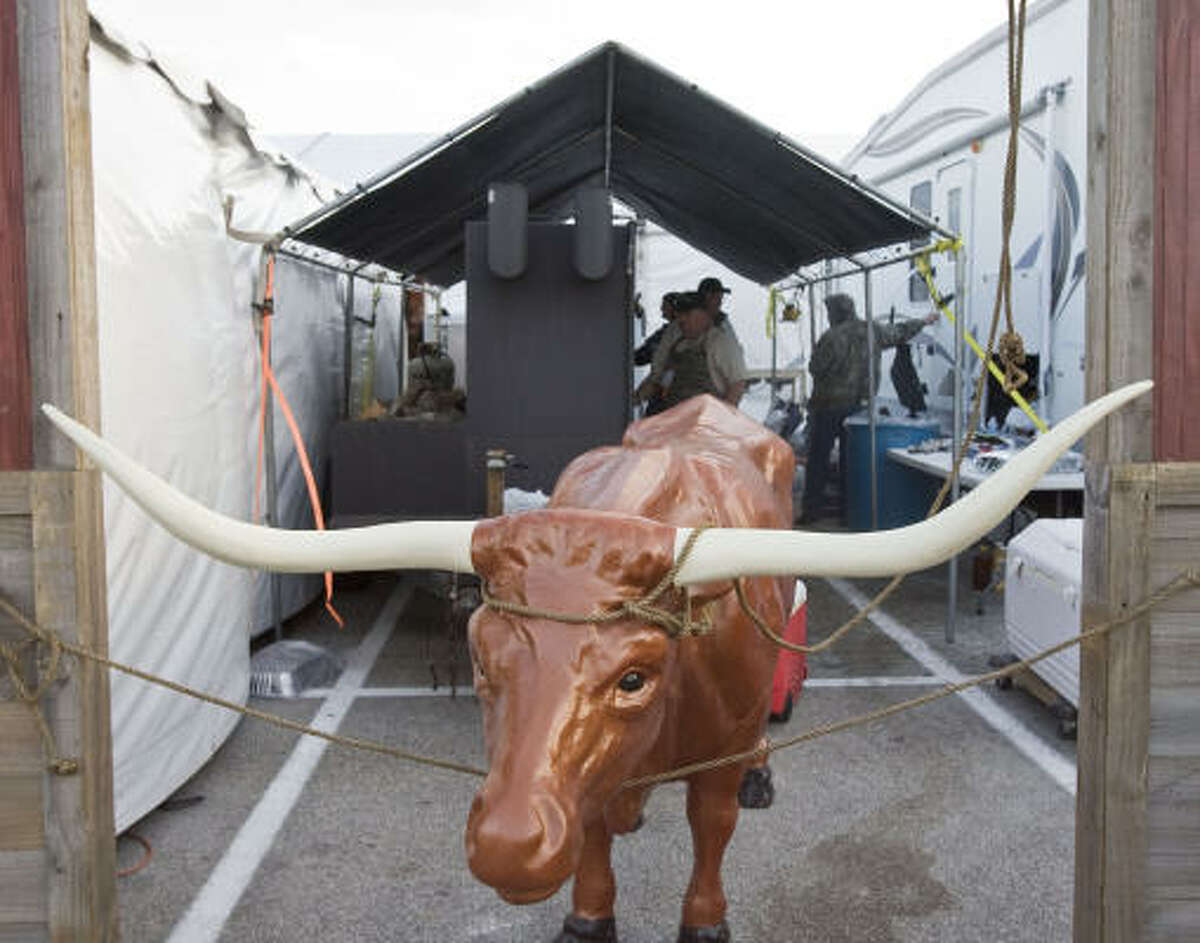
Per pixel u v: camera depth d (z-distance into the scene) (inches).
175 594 148.1
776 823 139.9
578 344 219.0
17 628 83.0
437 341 422.0
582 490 82.7
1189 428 81.5
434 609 252.7
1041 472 59.4
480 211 268.1
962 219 316.5
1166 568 81.0
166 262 156.0
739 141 211.0
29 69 80.4
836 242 263.6
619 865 129.6
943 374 329.1
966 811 142.8
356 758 162.6
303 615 246.8
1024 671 182.9
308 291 260.1
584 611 63.9
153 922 117.2
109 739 87.1
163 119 159.8
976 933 114.2
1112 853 82.2
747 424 122.8
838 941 112.7
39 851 84.4
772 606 95.2
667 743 83.8
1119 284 80.2
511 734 61.0
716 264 494.6
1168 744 82.0
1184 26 79.4
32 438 82.6
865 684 194.2
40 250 81.5
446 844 135.1
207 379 171.2
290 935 114.7
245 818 142.7
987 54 299.9
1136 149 79.4
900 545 63.6
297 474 247.8
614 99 215.6
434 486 232.7
